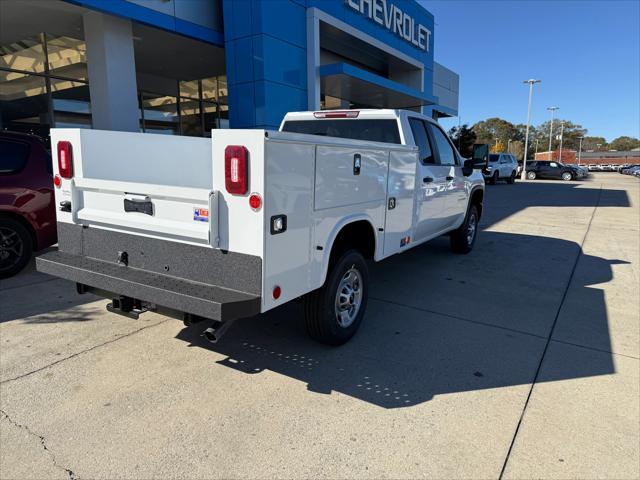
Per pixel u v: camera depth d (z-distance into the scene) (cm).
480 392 325
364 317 465
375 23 1633
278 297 290
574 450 263
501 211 1401
